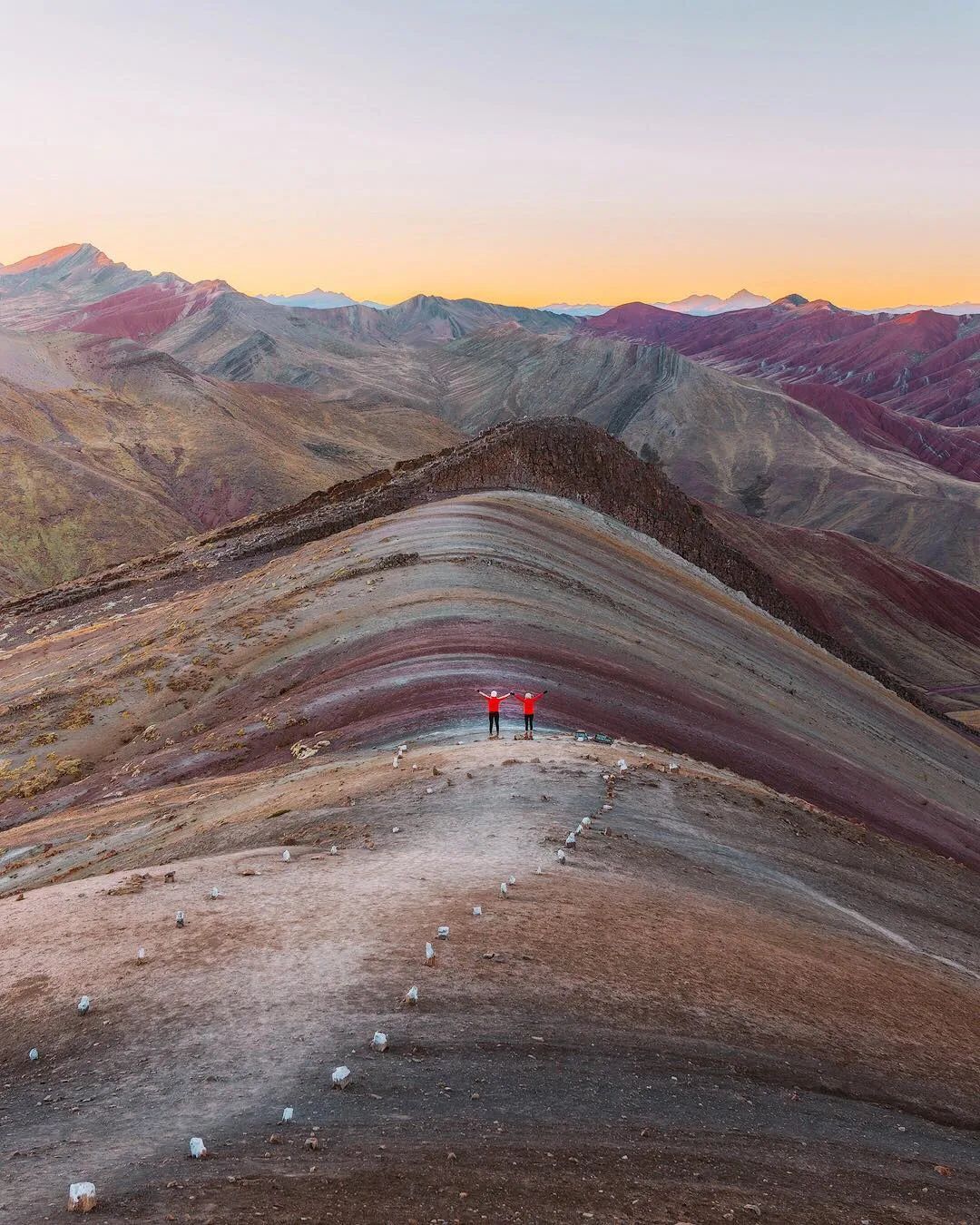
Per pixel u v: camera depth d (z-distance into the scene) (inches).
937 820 2012.8
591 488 4527.6
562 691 1562.5
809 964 646.5
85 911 649.6
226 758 1552.7
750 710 2208.4
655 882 737.6
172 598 3732.8
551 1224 295.3
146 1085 397.7
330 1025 443.8
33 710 2121.1
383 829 854.5
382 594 2347.4
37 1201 292.4
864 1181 378.3
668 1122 393.7
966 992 745.6
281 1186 304.2
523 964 526.3
